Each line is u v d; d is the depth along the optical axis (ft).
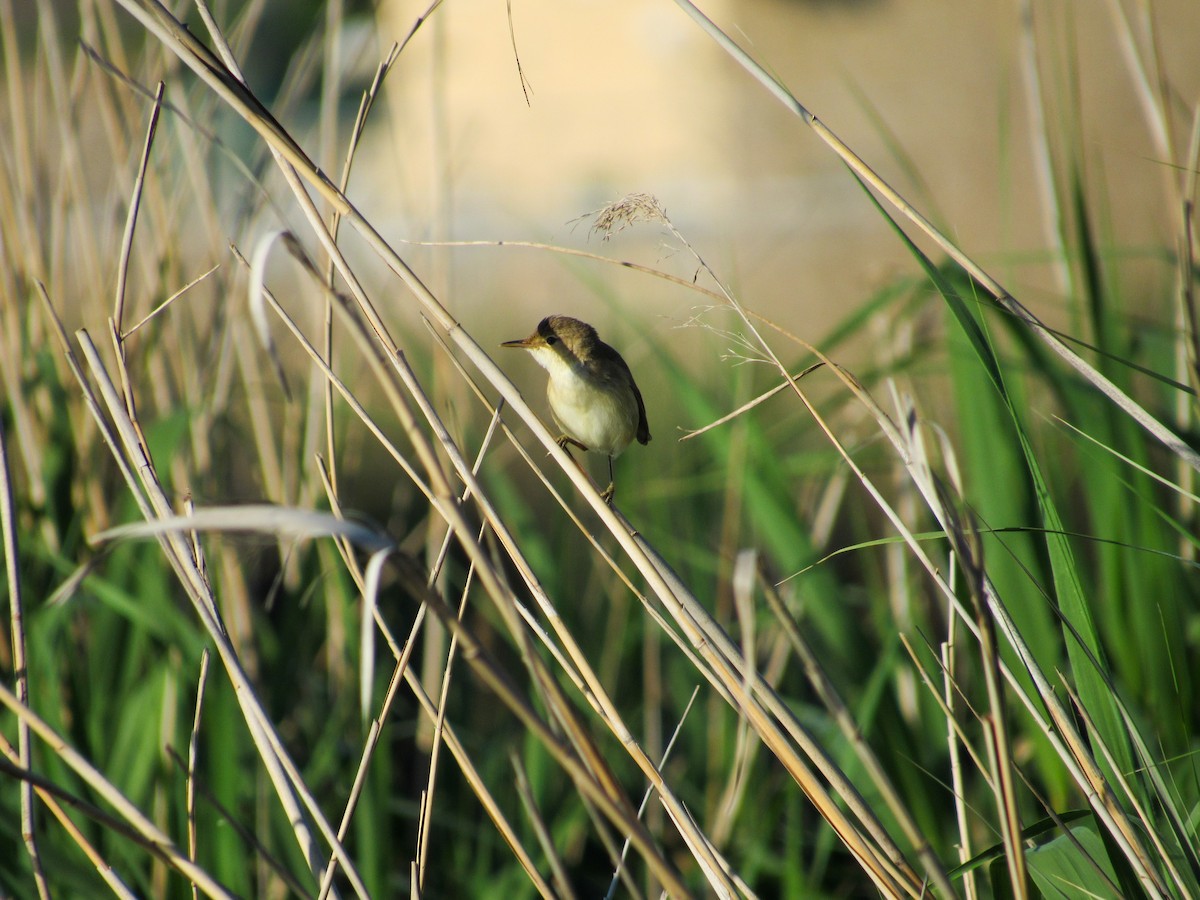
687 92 85.25
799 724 14.90
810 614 25.86
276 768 15.70
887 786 11.57
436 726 15.53
